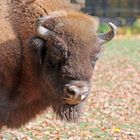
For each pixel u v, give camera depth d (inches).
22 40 472.4
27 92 482.9
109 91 942.4
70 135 620.7
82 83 441.4
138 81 1079.0
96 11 2123.5
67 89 438.9
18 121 494.0
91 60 454.3
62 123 673.0
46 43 456.1
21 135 608.1
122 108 798.5
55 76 451.2
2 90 472.4
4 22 471.5
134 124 697.0
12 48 469.1
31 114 497.0
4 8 475.2
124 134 634.8
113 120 714.2
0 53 466.6
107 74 1140.5
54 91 455.2
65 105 463.2
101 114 746.8
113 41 1802.4
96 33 462.0
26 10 475.5
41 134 619.2
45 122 673.6
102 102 834.2
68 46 445.7
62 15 459.5
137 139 615.5
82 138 609.6
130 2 2247.8
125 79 1093.8
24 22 473.7
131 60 1390.3
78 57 444.5
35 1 476.4
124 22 2097.7
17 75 475.8
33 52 464.4
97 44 460.8
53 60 450.9
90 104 808.9
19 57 472.1
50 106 496.7
